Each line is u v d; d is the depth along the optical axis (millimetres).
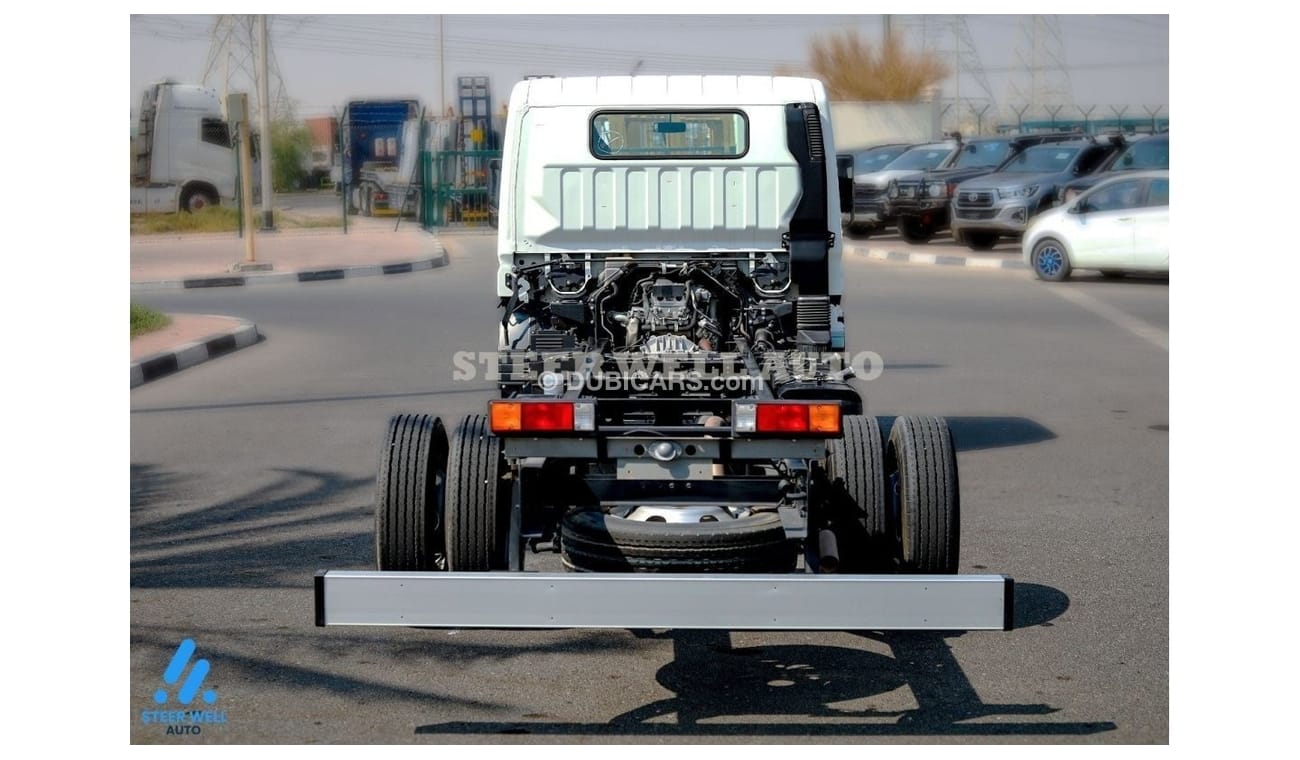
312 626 6172
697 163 6988
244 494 8656
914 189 27438
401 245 29188
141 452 9930
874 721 5094
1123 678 5523
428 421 5953
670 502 5391
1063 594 6621
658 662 5766
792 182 6984
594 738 4922
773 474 5992
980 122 48875
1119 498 8508
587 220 7043
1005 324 16734
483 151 35000
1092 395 12109
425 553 5781
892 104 41656
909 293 20031
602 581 4621
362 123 39531
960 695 5363
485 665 5719
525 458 5516
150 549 7410
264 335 16312
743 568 5105
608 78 7113
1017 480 8992
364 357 14492
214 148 36312
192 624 6184
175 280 22156
